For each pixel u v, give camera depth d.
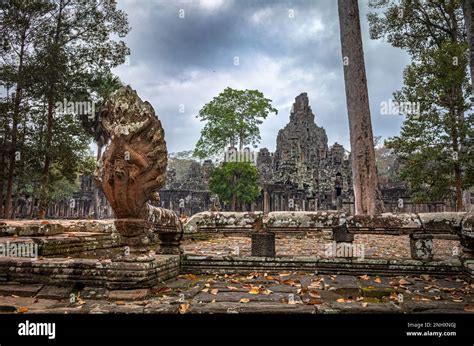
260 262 4.97
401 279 4.38
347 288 3.89
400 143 19.42
